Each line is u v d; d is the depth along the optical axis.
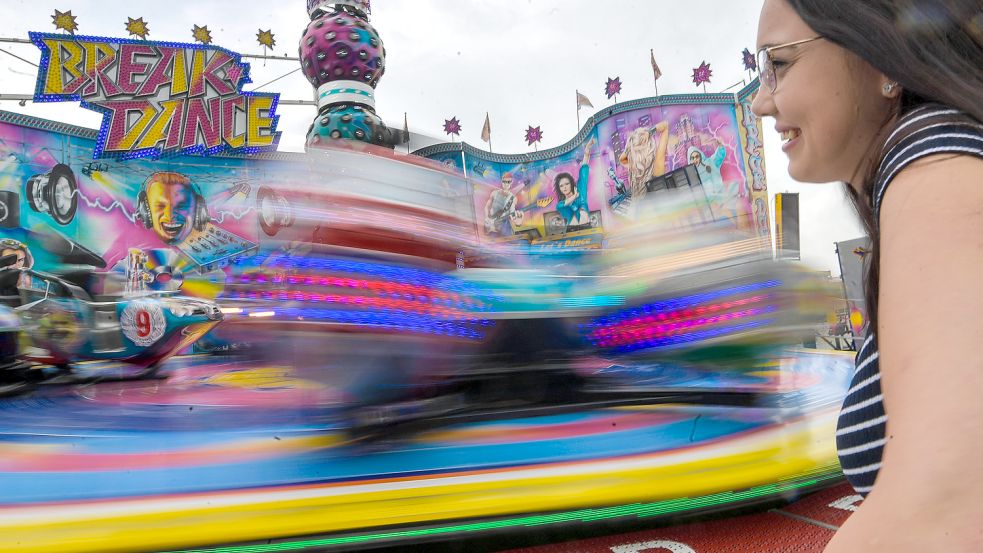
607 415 2.96
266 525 1.98
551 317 3.14
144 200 15.26
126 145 15.08
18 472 2.52
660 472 2.38
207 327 6.70
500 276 3.30
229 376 5.82
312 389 2.85
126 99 15.15
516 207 22.12
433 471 2.39
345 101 11.56
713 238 3.34
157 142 15.38
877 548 0.37
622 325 3.23
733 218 3.35
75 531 1.94
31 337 5.91
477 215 4.00
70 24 14.63
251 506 2.12
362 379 2.79
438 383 2.90
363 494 2.18
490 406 2.93
